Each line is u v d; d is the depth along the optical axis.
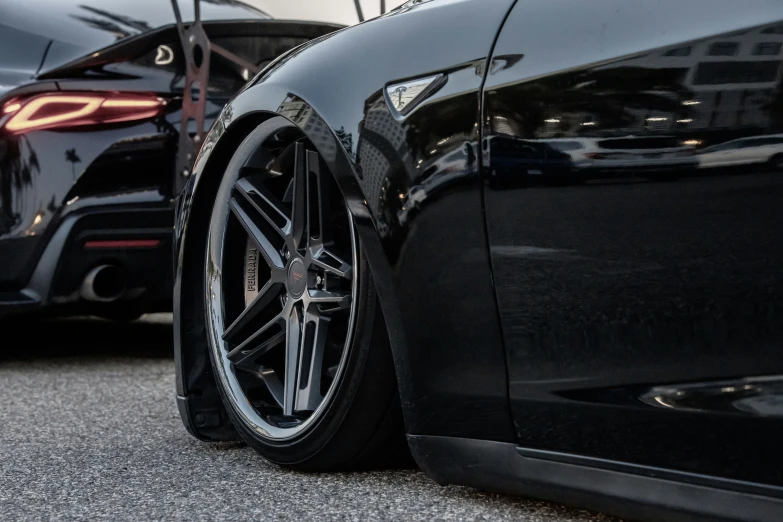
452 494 1.84
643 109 1.40
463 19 1.73
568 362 1.53
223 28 3.83
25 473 2.13
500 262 1.59
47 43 3.73
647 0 1.46
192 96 3.82
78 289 3.70
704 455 1.39
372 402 1.90
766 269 1.30
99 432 2.57
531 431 1.61
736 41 1.33
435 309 1.70
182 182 3.80
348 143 1.81
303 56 2.03
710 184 1.33
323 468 2.02
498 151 1.57
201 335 2.34
